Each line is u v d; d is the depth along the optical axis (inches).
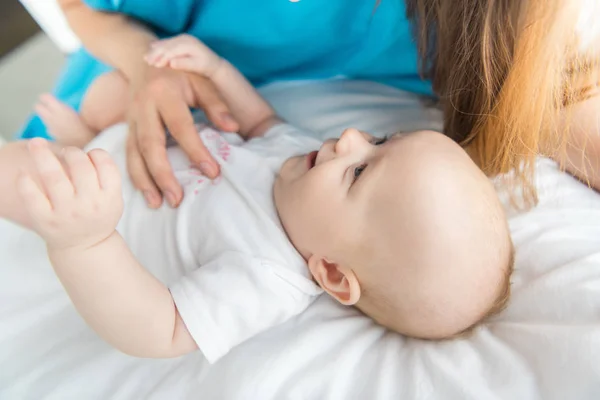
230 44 35.9
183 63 31.9
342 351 26.0
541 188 31.1
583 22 27.0
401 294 25.6
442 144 26.8
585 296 25.0
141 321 23.3
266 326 26.4
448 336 26.7
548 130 30.0
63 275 21.7
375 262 25.8
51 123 33.9
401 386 24.7
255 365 24.8
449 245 24.8
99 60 36.6
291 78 39.6
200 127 33.5
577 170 32.0
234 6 32.9
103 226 20.7
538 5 25.2
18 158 26.0
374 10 31.9
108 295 22.2
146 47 34.1
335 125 36.5
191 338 24.9
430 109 37.3
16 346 27.1
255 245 27.1
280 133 32.8
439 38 30.6
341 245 26.4
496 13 26.6
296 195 27.6
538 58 26.6
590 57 28.5
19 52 53.5
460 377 24.0
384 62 37.5
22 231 30.3
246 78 37.9
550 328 24.6
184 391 25.3
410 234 24.9
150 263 28.8
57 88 40.6
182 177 30.2
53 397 25.1
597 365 22.4
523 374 23.7
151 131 30.2
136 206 29.5
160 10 34.7
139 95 32.0
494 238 25.8
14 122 48.7
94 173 19.8
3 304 28.3
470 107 31.0
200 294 25.0
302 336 26.2
